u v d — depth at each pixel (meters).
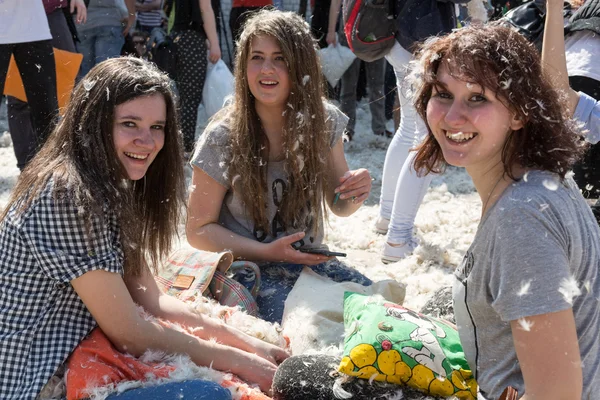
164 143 2.79
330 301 3.06
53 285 2.46
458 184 6.22
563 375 1.84
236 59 3.37
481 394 2.18
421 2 4.35
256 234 3.52
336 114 3.63
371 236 5.00
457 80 1.99
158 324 2.60
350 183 3.52
